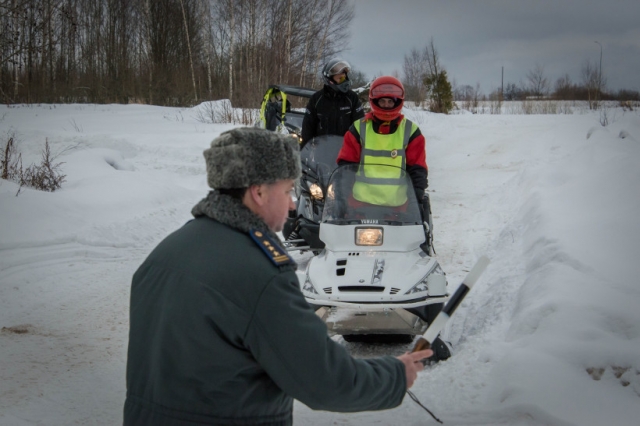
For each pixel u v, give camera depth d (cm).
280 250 189
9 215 790
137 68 3425
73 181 1043
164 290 186
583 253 547
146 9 3525
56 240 773
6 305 587
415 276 464
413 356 205
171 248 192
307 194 707
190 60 3275
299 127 970
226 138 192
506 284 579
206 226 192
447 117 2380
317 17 3238
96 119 1962
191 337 178
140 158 1376
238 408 181
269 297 178
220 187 192
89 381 441
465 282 210
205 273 181
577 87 4053
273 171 191
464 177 1289
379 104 552
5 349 489
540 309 446
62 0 2920
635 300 438
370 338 530
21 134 1483
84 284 660
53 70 2961
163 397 182
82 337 524
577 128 1567
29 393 415
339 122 775
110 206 916
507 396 361
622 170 788
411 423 363
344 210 530
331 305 446
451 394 385
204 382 179
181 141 1511
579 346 382
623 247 553
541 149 1423
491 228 873
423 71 3812
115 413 396
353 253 501
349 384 185
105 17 3734
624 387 355
